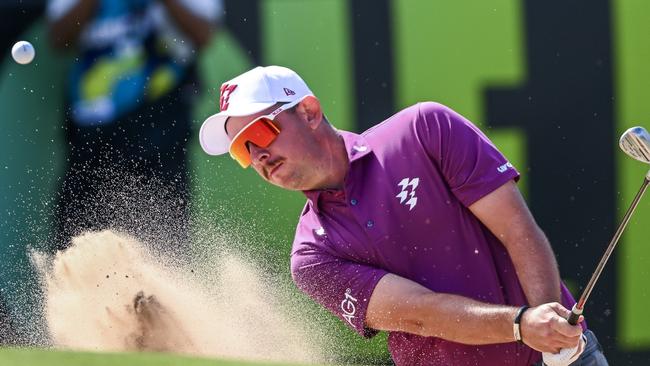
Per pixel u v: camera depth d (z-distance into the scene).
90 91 20.67
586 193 19.50
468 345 11.15
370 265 11.14
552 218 19.56
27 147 20.59
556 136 19.59
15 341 18.66
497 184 10.77
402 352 11.63
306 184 11.14
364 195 10.99
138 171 20.25
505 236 10.84
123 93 20.59
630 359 19.27
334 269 11.20
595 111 19.52
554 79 19.61
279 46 20.28
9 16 20.84
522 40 19.69
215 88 20.44
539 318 9.87
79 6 20.73
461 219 10.98
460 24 19.81
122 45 20.66
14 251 20.09
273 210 19.59
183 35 20.48
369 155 11.09
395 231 10.90
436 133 10.91
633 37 19.44
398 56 19.98
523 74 19.67
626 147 10.23
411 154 10.94
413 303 10.61
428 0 19.89
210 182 19.91
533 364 11.30
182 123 20.44
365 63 20.08
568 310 10.87
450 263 10.95
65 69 20.78
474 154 10.85
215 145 11.66
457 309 10.38
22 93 20.78
